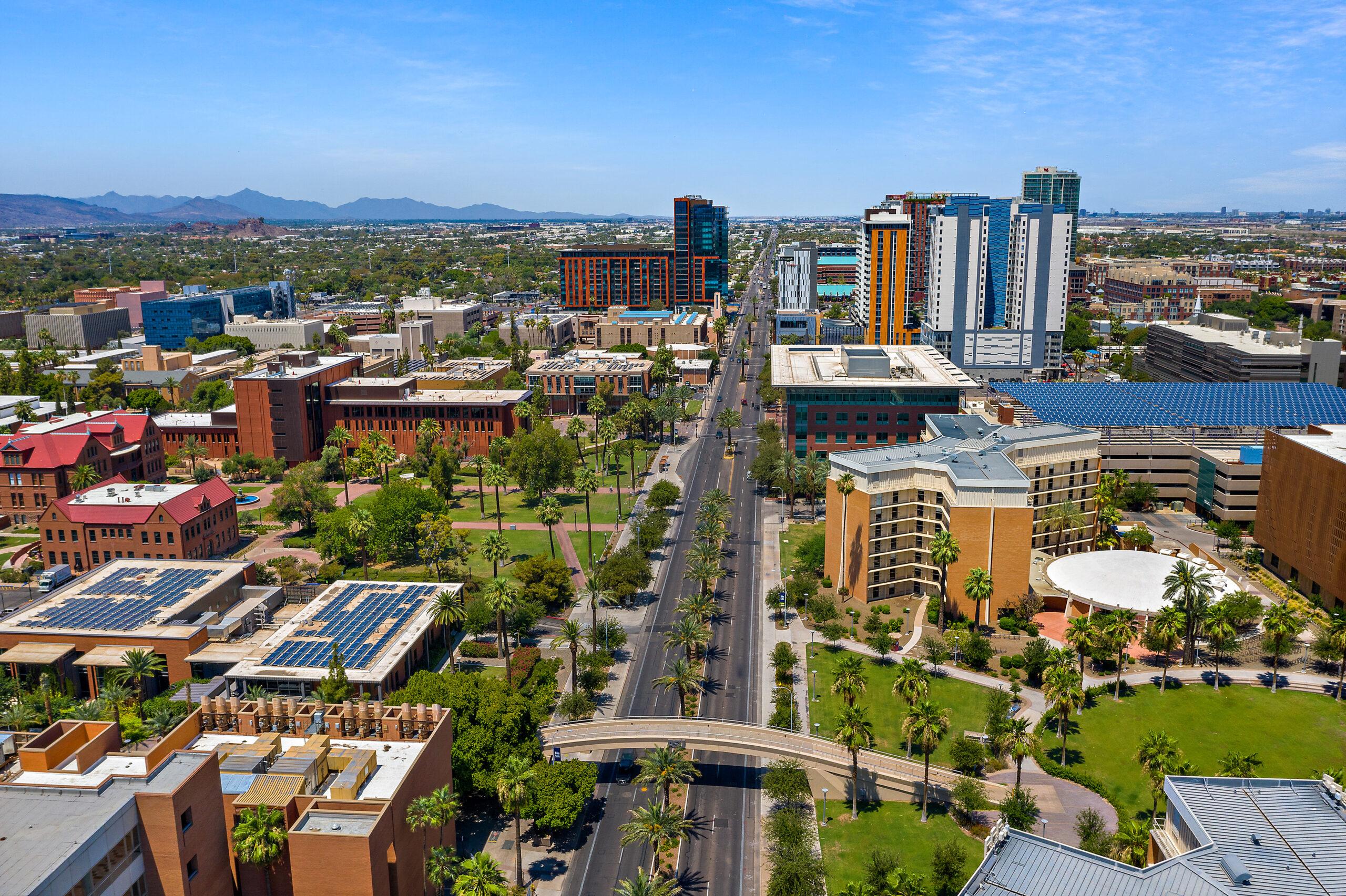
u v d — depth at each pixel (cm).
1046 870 7812
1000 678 15150
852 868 10862
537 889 10644
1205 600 15225
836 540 18938
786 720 13825
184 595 16238
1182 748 13050
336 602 16300
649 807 12238
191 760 8625
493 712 11769
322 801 9094
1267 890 7306
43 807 7756
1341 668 14338
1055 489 19875
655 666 15962
